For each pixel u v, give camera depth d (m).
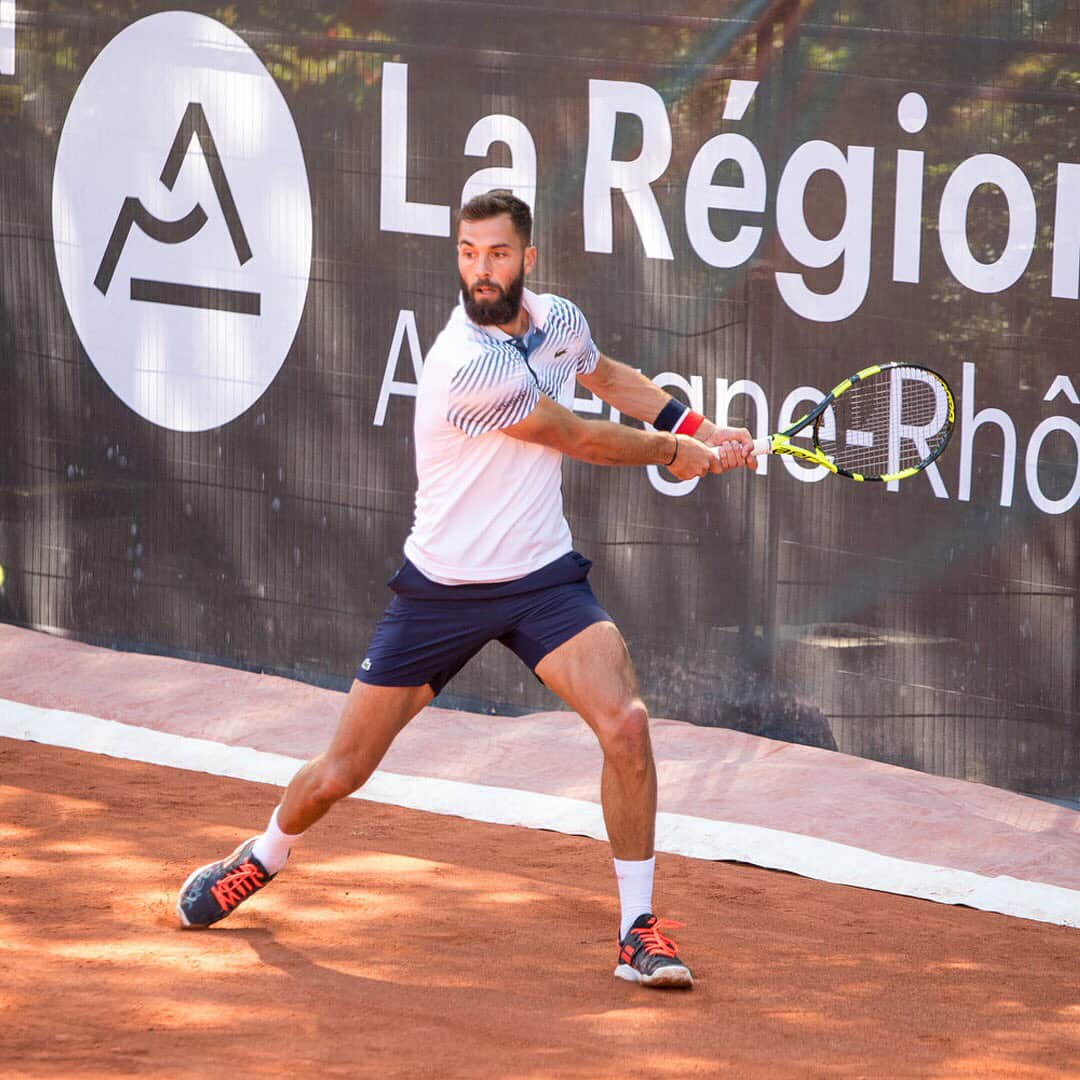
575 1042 12.23
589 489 22.66
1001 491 20.09
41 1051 11.50
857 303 20.75
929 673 20.72
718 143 21.36
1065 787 19.95
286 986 13.16
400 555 23.98
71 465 26.44
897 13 20.14
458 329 13.63
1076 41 19.20
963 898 17.00
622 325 22.22
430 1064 11.61
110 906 15.09
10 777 20.14
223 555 25.33
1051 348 19.66
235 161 24.61
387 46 23.30
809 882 17.58
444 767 20.97
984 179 19.86
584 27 21.98
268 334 24.64
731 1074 11.75
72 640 26.67
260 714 23.05
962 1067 12.20
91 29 25.50
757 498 21.59
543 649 13.72
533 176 22.52
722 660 22.06
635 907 13.75
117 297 25.80
